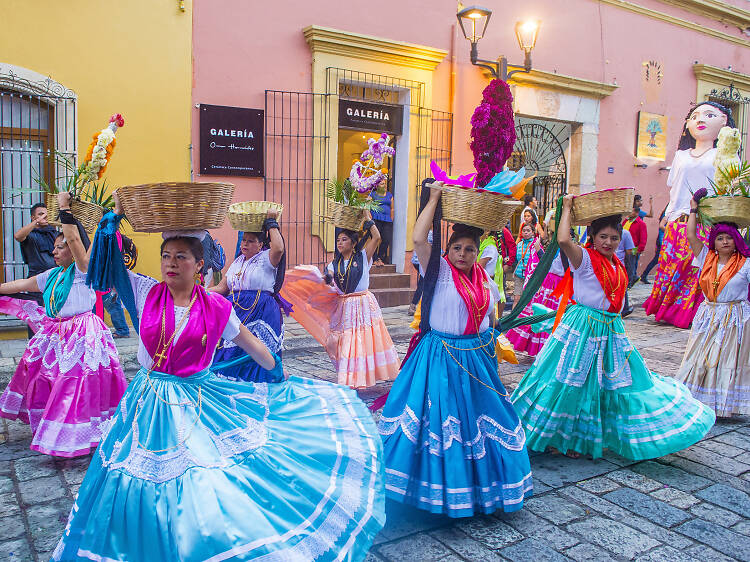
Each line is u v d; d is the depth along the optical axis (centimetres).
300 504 239
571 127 1360
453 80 1137
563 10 1284
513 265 966
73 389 410
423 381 336
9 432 474
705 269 539
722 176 521
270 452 252
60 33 798
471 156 1177
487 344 350
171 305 258
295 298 586
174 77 878
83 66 816
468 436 330
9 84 768
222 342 439
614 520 345
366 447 278
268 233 460
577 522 342
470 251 342
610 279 414
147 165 870
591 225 427
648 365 702
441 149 1132
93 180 348
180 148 890
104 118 835
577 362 414
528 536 325
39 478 390
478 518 344
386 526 333
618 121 1400
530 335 694
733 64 1609
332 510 246
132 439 242
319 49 982
